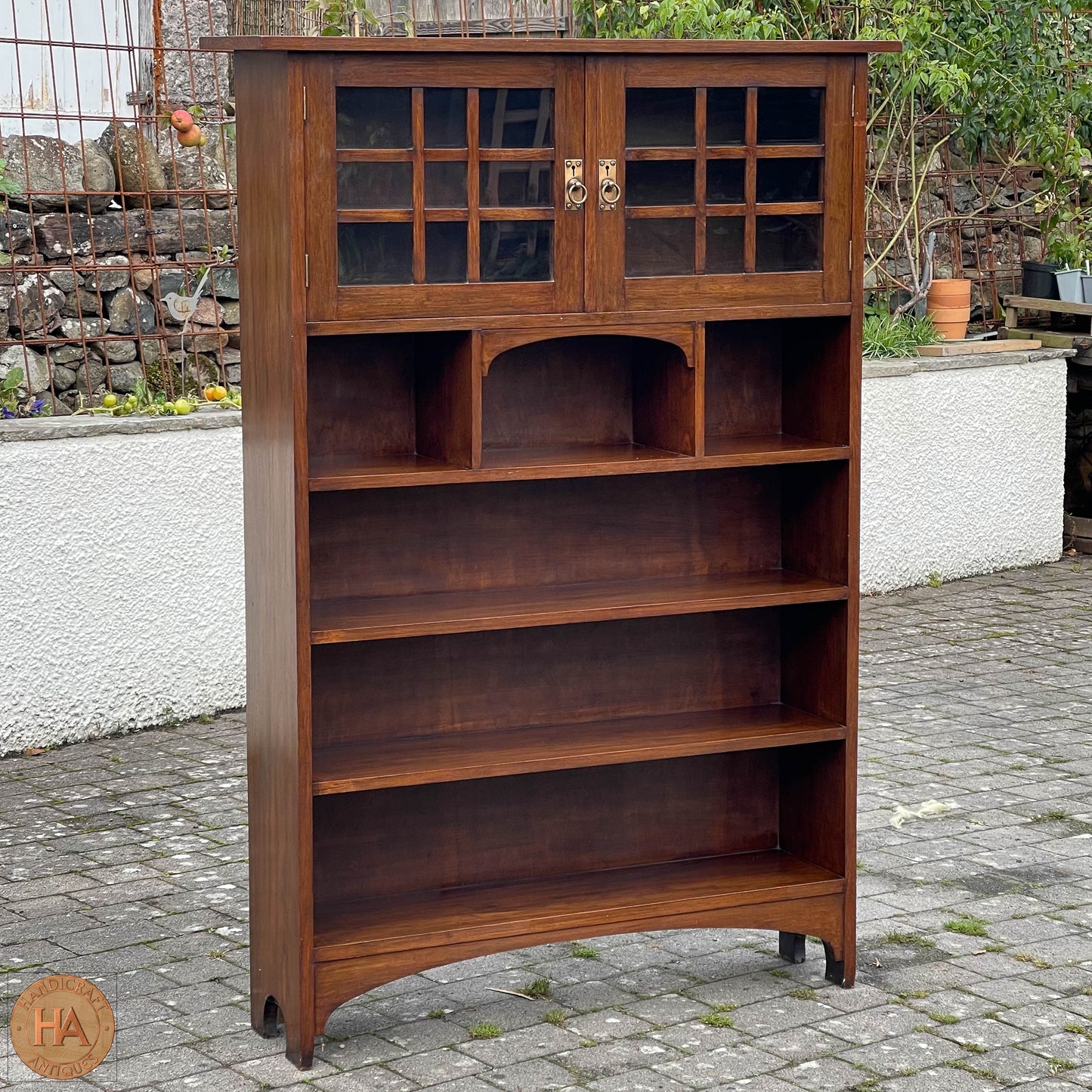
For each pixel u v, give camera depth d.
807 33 8.41
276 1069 3.61
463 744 4.00
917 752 5.93
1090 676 6.94
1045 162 9.30
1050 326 9.64
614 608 3.84
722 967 4.19
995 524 8.73
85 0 7.54
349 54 3.41
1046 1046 3.69
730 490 4.33
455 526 4.07
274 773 3.71
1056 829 5.15
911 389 8.25
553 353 4.11
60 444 5.91
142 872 4.83
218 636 6.39
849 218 3.92
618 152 3.68
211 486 6.27
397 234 3.53
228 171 7.15
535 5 7.98
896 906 4.53
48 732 6.00
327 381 3.90
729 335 4.25
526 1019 3.88
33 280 6.56
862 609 8.05
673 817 4.36
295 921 3.60
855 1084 3.51
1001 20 8.78
